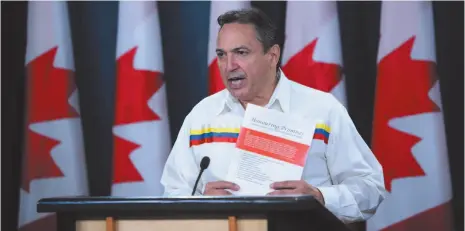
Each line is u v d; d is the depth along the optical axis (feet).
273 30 22.02
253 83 21.72
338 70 30.37
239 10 21.83
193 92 31.63
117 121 31.27
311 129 20.33
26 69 32.04
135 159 30.99
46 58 31.96
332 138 22.44
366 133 30.73
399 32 30.27
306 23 30.60
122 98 31.30
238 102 22.88
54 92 31.94
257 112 20.57
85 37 32.35
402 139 29.91
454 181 30.07
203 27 31.81
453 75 30.37
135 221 16.05
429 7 30.37
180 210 15.58
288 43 30.68
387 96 30.12
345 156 22.38
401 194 29.86
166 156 31.09
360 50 30.99
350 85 30.91
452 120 30.27
